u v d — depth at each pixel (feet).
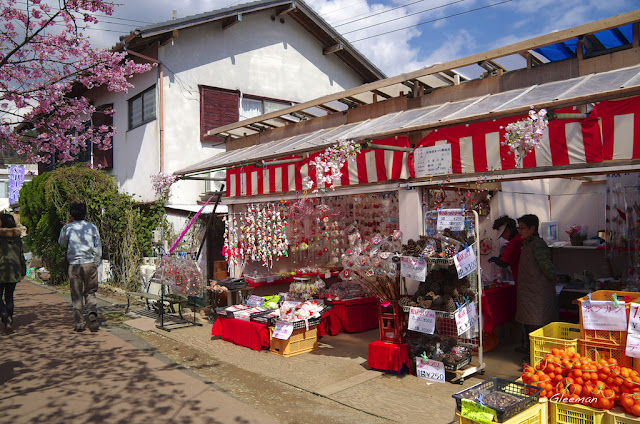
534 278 18.98
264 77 48.26
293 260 32.22
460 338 19.13
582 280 23.53
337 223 29.27
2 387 16.88
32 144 25.14
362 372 18.84
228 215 31.45
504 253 20.97
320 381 17.87
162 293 27.25
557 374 12.57
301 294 26.55
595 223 27.14
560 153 15.34
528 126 13.70
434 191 21.25
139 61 42.83
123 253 41.65
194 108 43.65
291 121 29.12
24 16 21.98
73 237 25.36
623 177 23.71
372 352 19.02
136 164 45.37
